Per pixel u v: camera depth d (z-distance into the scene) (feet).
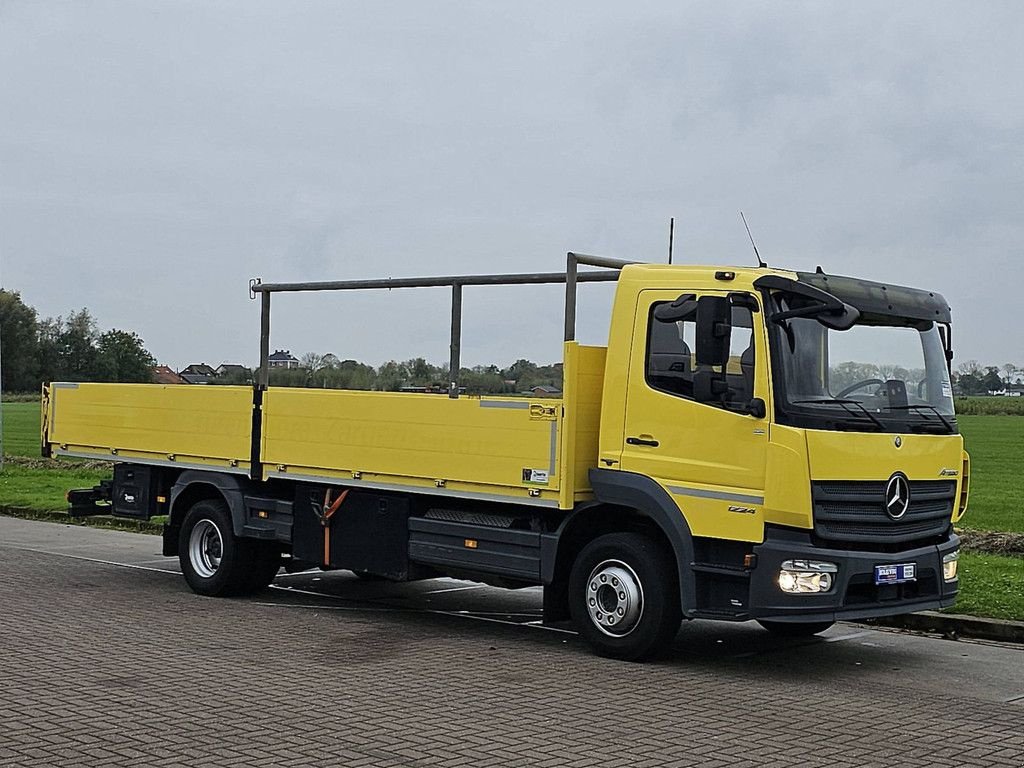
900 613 31.73
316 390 39.34
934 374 33.99
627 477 32.35
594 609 32.96
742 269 31.27
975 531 59.11
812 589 29.81
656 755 23.07
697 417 31.27
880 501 31.09
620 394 32.73
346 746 23.18
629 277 33.09
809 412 30.09
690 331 31.71
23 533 62.18
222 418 42.45
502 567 34.88
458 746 23.34
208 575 42.73
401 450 36.70
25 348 321.11
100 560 52.11
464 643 34.91
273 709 26.09
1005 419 211.00
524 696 27.99
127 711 25.66
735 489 30.60
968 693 29.86
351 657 32.32
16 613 37.96
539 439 33.24
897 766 22.76
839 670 32.53
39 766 21.56
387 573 37.78
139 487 45.98
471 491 34.88
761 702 28.12
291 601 42.32
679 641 36.45
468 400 34.99
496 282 36.86
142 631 35.40
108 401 46.98
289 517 40.50
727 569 30.89
